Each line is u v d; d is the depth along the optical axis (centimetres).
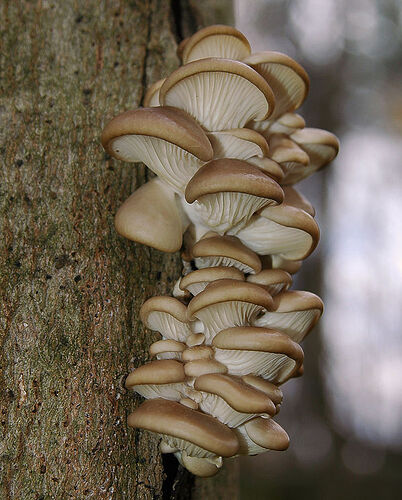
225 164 70
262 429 72
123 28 85
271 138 77
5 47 81
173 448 73
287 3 251
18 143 78
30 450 71
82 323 74
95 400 72
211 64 69
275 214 73
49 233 76
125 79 83
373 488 225
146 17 86
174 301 72
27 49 81
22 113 79
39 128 79
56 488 70
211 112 72
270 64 74
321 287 228
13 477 70
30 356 72
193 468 74
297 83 76
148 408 70
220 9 93
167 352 73
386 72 258
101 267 75
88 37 83
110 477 72
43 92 80
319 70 249
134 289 76
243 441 74
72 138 79
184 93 72
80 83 81
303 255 77
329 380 233
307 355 230
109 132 70
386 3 244
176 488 78
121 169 79
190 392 71
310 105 247
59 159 78
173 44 87
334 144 80
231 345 70
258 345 69
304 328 77
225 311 71
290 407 236
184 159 71
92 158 79
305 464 232
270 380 75
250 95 72
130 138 72
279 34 256
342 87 248
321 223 232
